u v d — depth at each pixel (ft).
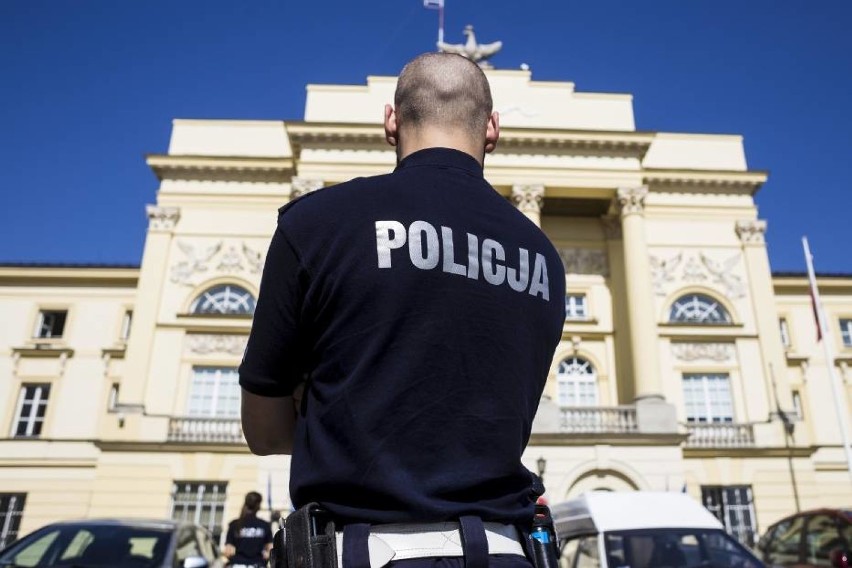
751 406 83.46
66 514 92.02
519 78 94.32
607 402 84.28
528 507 4.98
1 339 100.07
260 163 91.66
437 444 4.71
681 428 80.84
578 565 27.27
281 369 5.19
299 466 4.92
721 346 86.38
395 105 6.42
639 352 79.77
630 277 83.87
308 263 5.03
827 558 31.58
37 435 95.96
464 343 4.95
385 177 5.53
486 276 5.24
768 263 90.07
